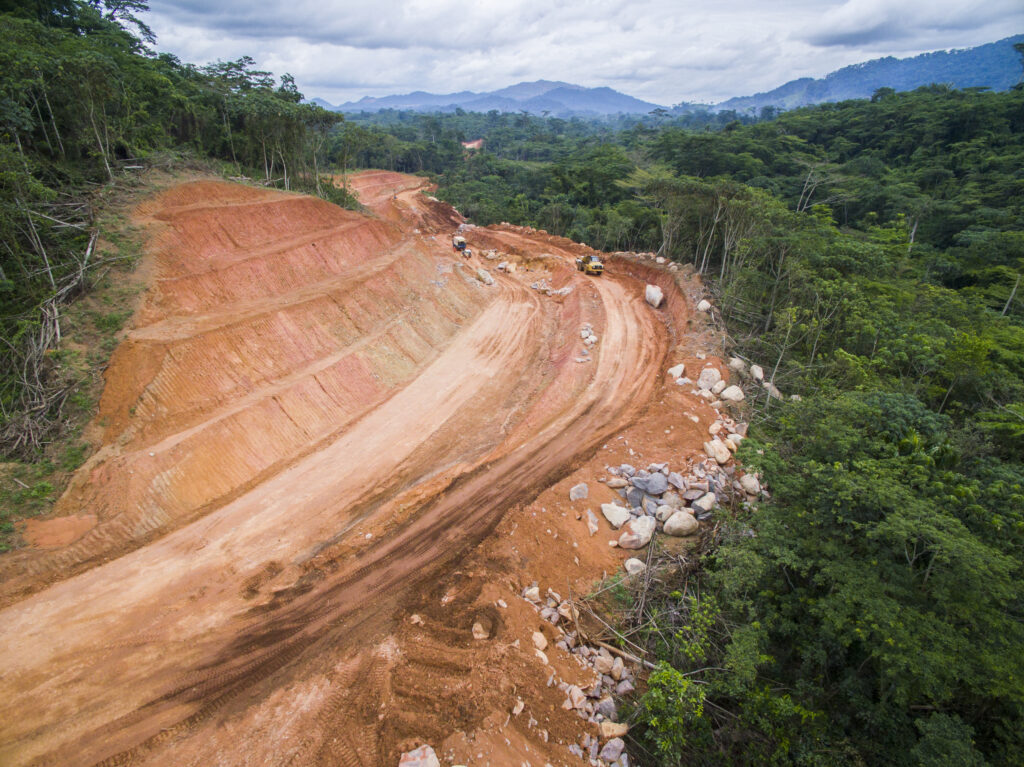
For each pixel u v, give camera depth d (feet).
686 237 168.76
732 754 46.83
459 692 47.21
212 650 52.80
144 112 128.88
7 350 74.95
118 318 83.82
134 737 44.62
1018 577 46.32
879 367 90.38
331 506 74.28
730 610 55.62
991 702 44.11
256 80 186.29
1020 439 67.10
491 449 88.58
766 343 106.11
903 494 47.37
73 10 150.82
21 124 94.32
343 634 54.90
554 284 172.14
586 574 63.77
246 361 90.79
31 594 56.13
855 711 47.47
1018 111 260.42
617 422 92.53
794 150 313.94
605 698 49.29
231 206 118.01
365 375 103.86
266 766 42.39
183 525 68.54
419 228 226.79
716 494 72.69
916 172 246.27
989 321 105.29
